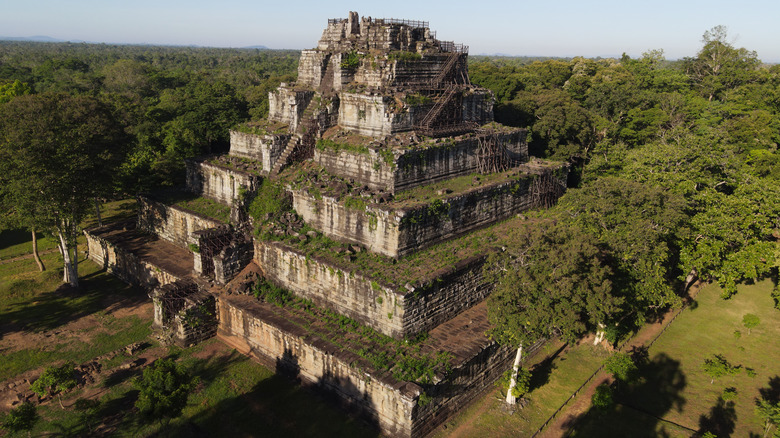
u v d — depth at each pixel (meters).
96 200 56.91
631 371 34.06
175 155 62.81
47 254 55.88
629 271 35.12
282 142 45.94
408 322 31.94
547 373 35.84
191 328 38.00
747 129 66.81
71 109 43.16
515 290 28.33
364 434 29.16
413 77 46.12
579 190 39.25
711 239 40.81
